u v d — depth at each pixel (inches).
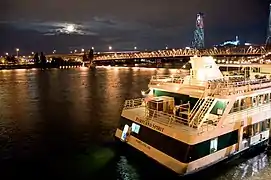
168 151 783.7
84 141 1175.0
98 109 1886.1
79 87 3272.6
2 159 988.6
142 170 862.5
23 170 898.7
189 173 753.6
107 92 2800.2
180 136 755.4
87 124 1465.3
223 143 828.6
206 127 792.3
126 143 947.3
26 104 2117.4
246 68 1176.8
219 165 852.0
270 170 849.5
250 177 808.9
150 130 847.1
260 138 969.5
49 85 3526.1
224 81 903.1
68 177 845.8
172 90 946.1
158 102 900.6
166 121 842.2
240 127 875.4
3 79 4500.5
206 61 984.3
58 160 973.2
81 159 976.3
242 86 892.0
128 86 3341.5
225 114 827.4
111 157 972.6
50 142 1168.2
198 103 862.5
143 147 868.0
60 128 1390.3
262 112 964.0
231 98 834.2
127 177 829.8
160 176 820.6
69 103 2149.4
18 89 3110.2
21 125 1460.4
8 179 840.3
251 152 965.8
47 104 2111.2
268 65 1123.9
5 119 1604.3
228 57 6284.5
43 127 1414.9
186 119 805.9
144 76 4918.8
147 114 904.9
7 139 1215.6
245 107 921.5
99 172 871.7
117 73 5895.7
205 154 776.9
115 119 1576.0
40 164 943.0
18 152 1056.2
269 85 1002.1
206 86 856.3
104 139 1195.9
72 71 6948.8
